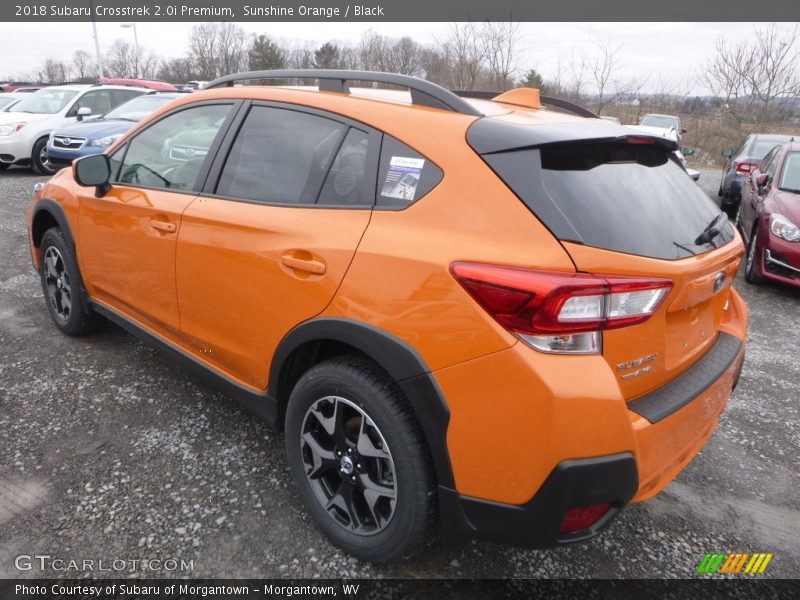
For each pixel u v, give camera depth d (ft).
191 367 9.49
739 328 8.61
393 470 6.72
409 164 6.86
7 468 8.71
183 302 9.27
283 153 8.23
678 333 6.86
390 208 6.86
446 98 7.23
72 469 8.77
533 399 5.61
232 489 8.55
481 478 6.08
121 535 7.61
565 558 7.75
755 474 9.84
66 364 11.84
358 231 6.93
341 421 7.20
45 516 7.84
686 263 6.37
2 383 11.02
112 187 10.72
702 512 8.82
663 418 6.22
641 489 6.16
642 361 6.19
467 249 6.08
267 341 7.90
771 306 18.74
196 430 9.91
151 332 10.29
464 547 7.80
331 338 6.95
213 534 7.72
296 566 7.32
